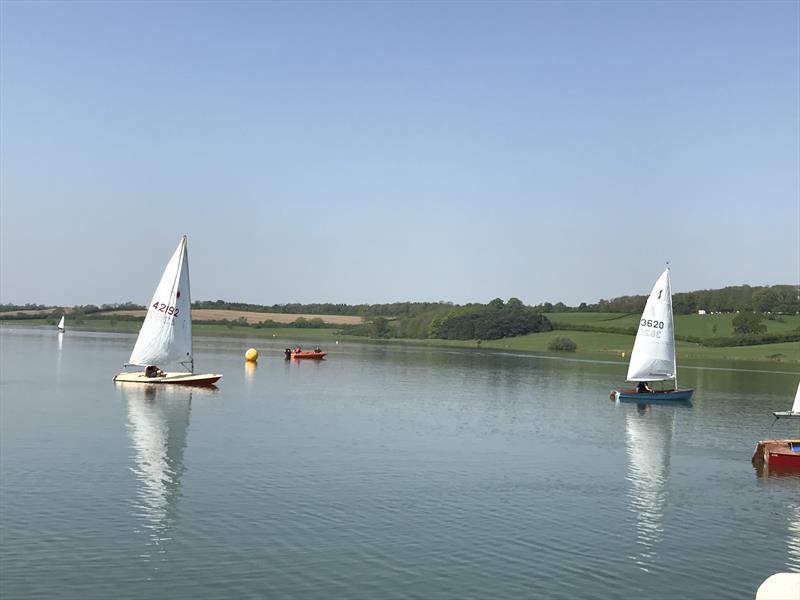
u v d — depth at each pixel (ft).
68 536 95.81
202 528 100.48
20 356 405.80
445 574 87.40
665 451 169.99
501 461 151.12
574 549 97.66
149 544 93.81
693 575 90.17
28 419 184.55
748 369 469.57
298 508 111.24
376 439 170.60
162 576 83.97
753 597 84.28
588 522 109.91
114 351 464.65
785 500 126.00
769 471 149.28
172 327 272.31
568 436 187.11
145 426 178.50
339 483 127.24
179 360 275.18
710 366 494.18
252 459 144.05
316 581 83.97
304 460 144.56
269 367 386.73
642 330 277.23
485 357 554.46
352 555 92.22
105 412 200.03
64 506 108.58
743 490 132.77
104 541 94.32
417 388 295.48
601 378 369.09
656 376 276.62
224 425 183.93
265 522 103.86
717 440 187.21
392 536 99.86
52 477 125.08
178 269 271.49
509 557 93.76
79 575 83.61
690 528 108.68
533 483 132.98
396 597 80.48
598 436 188.85
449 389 295.07
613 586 85.92
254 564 88.28
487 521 108.37
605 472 144.77
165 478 126.62
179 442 159.33
